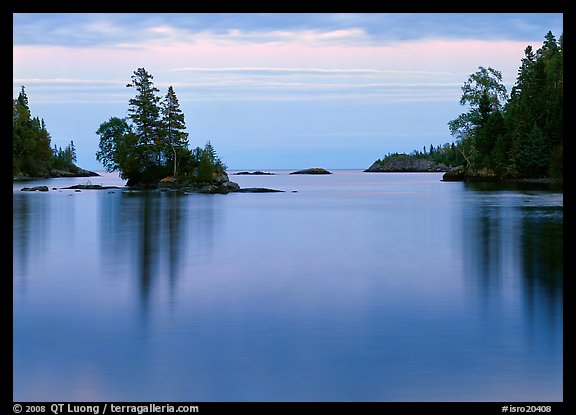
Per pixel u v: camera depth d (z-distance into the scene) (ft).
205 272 83.35
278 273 82.74
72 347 48.78
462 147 466.70
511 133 418.31
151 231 136.46
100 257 96.89
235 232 135.33
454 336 51.06
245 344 49.34
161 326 54.75
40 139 620.90
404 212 192.24
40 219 163.94
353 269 85.76
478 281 75.15
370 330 53.06
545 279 75.82
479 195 280.10
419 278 77.97
